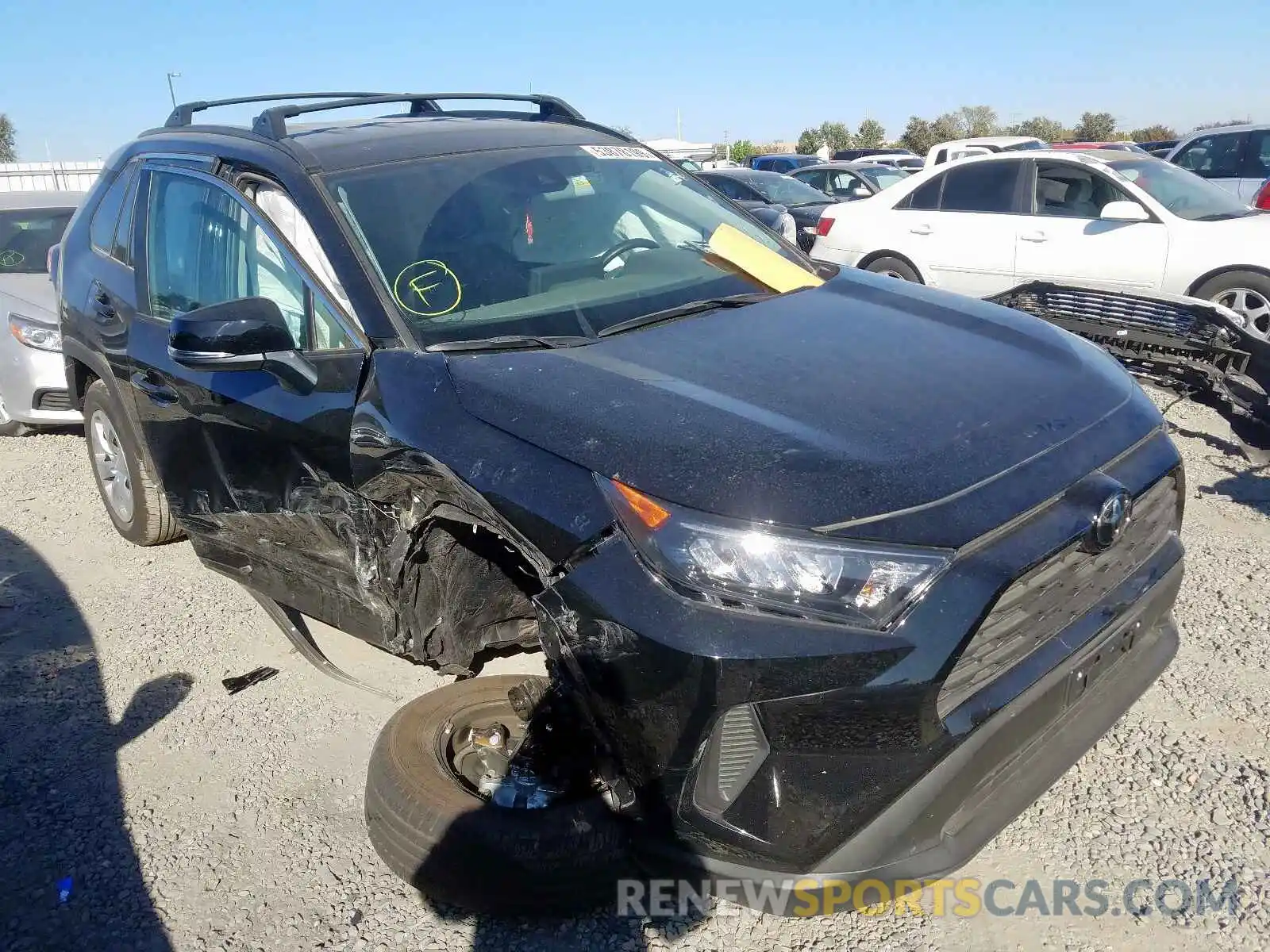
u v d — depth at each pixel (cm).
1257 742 316
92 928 268
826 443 234
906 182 934
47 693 384
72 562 503
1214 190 811
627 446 236
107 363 431
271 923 267
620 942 255
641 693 220
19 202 802
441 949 256
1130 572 268
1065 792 300
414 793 263
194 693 380
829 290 349
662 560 220
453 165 356
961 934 252
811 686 209
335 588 333
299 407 310
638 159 405
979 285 870
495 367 274
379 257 314
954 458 234
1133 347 582
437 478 260
